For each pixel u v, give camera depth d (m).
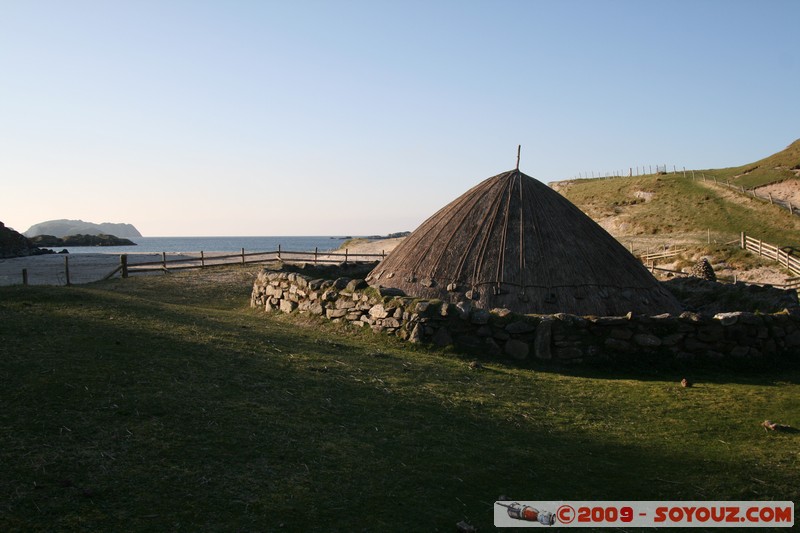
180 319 12.37
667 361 11.38
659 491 6.11
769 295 15.40
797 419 8.42
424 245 15.84
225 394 7.62
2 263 52.88
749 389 10.02
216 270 28.98
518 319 11.66
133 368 8.12
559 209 15.62
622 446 7.27
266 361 9.39
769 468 6.70
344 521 5.10
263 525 4.90
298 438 6.60
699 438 7.63
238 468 5.78
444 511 5.43
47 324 10.14
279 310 15.83
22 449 5.64
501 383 9.74
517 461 6.62
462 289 14.24
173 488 5.28
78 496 5.00
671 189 75.44
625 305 14.15
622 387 9.99
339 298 13.84
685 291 17.53
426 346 11.84
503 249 14.57
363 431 7.03
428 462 6.38
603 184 88.44
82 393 7.03
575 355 11.41
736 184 72.00
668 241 54.12
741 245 45.62
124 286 22.66
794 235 51.31
